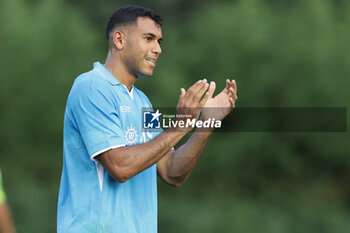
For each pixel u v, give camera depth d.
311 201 57.97
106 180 8.28
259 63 60.19
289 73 58.72
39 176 62.16
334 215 49.50
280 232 43.19
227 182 60.62
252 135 59.12
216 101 9.74
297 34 59.44
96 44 66.50
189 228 40.75
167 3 80.44
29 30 61.09
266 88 59.53
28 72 60.56
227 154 59.25
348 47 57.16
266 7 62.97
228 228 41.00
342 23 60.06
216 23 61.59
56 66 61.00
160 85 58.50
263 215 46.91
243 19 60.75
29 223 38.47
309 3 60.19
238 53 60.25
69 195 8.56
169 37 66.44
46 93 60.69
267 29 60.44
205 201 55.22
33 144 61.84
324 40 58.28
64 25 62.56
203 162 60.34
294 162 59.34
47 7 63.03
